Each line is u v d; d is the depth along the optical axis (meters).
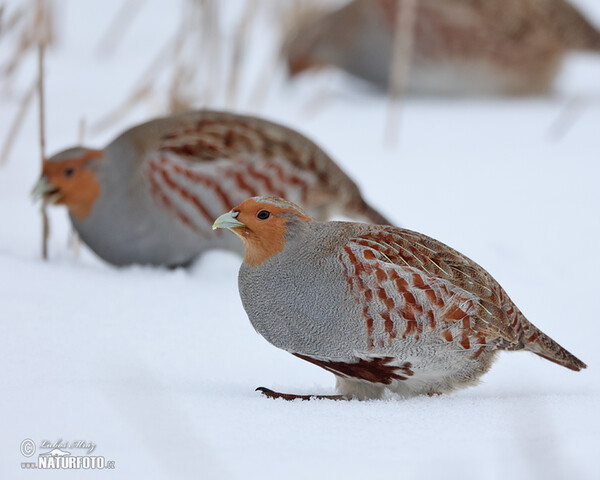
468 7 19.78
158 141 10.80
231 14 22.28
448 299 6.87
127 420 6.07
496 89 20.50
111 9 23.16
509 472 5.36
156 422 6.06
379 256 6.84
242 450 5.65
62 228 12.00
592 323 9.77
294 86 20.52
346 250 6.88
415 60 19.98
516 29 20.02
